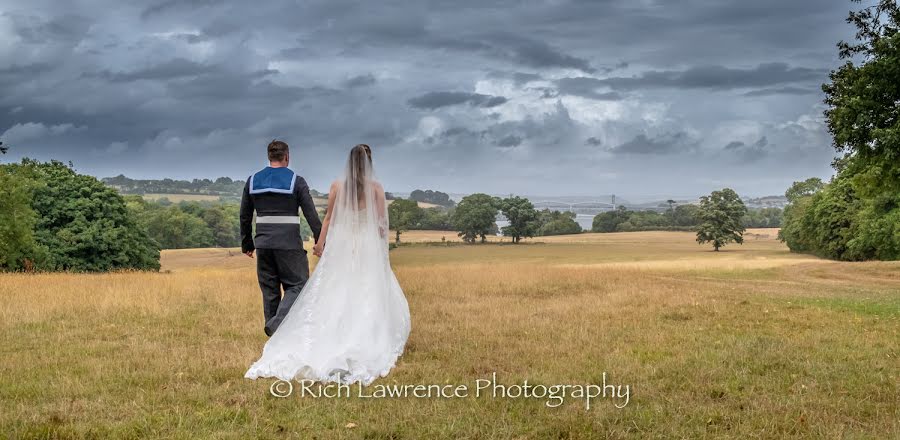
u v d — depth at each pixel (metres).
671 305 11.91
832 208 69.00
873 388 5.60
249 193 7.00
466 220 124.06
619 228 168.25
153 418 4.66
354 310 6.43
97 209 47.62
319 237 7.03
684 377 6.05
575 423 4.62
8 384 5.67
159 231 120.62
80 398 5.27
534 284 16.62
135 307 10.87
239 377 5.95
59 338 8.02
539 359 6.91
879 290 21.02
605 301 12.71
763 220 178.25
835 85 23.09
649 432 4.47
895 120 21.36
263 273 7.09
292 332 6.33
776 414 4.86
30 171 46.41
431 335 8.33
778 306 11.93
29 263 39.50
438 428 4.50
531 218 126.31
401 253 98.81
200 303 11.59
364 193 6.86
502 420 4.70
